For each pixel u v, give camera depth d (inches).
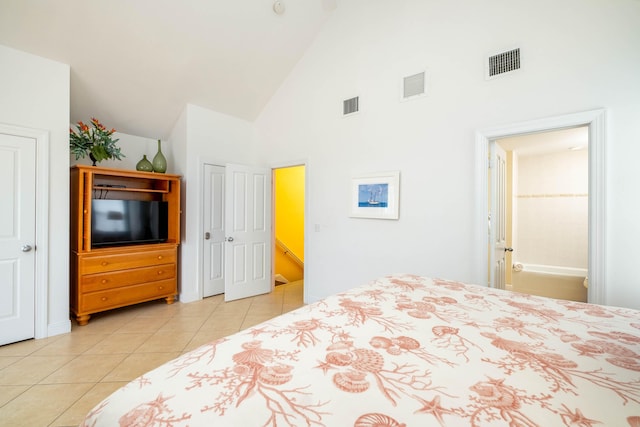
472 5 94.9
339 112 131.3
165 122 146.7
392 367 29.4
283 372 28.2
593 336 37.8
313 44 142.4
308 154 144.3
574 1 77.9
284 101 155.7
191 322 117.5
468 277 95.5
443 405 23.4
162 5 103.7
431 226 103.7
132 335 104.3
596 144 74.4
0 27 89.4
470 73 95.2
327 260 135.5
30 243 98.3
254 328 40.0
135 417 22.7
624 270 71.8
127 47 110.4
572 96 78.2
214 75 136.4
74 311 115.6
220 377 27.4
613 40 73.0
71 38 100.0
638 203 70.1
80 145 115.0
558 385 26.2
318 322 42.1
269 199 165.8
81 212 111.2
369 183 119.8
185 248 143.9
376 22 119.3
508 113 88.0
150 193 149.6
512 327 40.9
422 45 106.2
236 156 163.9
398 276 76.9
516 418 21.8
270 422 21.5
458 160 97.8
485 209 93.2
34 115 98.2
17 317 96.1
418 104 106.9
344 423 21.4
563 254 217.5
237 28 122.0
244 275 153.4
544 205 223.9
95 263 115.2
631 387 25.9
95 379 76.4
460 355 32.2
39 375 78.0
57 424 60.4
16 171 95.3
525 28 85.1
